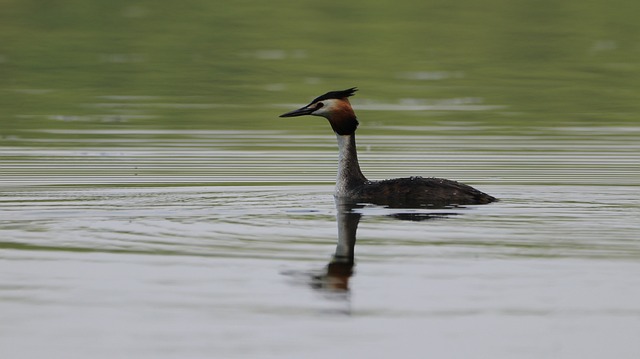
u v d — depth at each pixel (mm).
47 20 39875
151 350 9023
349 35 37844
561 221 13414
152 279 10977
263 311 10016
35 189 16031
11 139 21469
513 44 36438
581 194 15578
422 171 18125
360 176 15641
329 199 15203
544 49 35688
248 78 30594
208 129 23062
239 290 10594
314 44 36219
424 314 9938
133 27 38875
